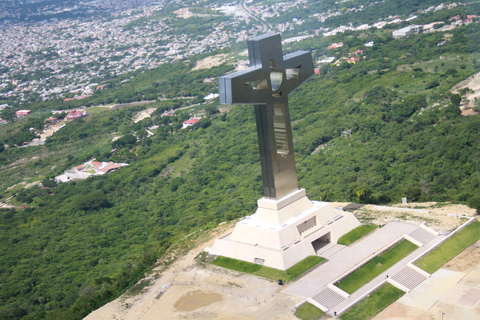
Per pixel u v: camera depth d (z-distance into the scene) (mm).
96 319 103938
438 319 92750
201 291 107875
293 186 118938
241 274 111000
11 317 136750
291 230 114312
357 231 123250
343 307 97062
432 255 111812
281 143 115562
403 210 136375
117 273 147125
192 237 138250
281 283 105312
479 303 95688
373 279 105000
